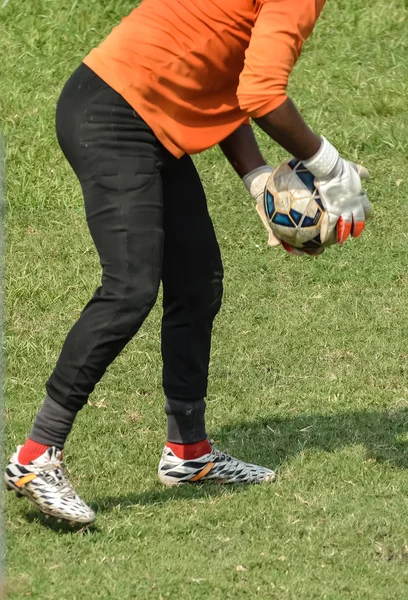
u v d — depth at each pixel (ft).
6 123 71.67
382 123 72.28
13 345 50.06
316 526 34.78
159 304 53.93
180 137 33.22
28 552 33.01
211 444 39.27
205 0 31.91
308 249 34.32
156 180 33.42
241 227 62.23
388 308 53.83
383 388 46.37
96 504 36.24
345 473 38.70
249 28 32.07
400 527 34.65
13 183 64.90
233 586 31.19
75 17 86.38
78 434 41.93
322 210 32.99
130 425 43.04
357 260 58.70
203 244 36.35
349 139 70.28
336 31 85.35
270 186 33.86
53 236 61.21
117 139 32.63
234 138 36.55
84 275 57.47
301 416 43.83
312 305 54.29
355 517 35.24
